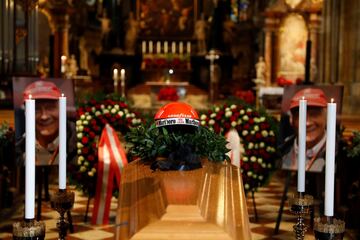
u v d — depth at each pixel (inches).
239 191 145.8
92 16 1146.7
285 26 900.6
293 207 171.3
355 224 315.9
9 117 482.9
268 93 784.9
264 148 336.2
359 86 620.4
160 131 194.5
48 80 306.7
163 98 788.0
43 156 302.7
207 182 148.3
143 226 120.6
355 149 306.3
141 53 1190.9
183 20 1202.0
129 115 335.3
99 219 323.9
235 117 336.8
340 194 336.8
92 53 1159.0
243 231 122.3
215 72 1149.1
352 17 643.5
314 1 858.8
